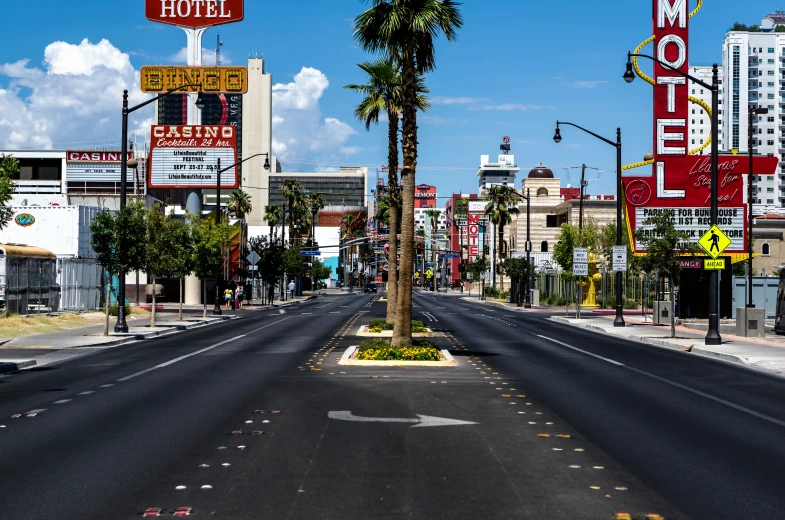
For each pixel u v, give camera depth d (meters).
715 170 28.22
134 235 32.28
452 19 22.20
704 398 15.05
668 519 7.01
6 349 25.80
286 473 8.60
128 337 30.66
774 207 130.25
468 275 128.50
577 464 9.15
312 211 132.25
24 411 12.95
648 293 59.06
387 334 31.55
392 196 34.72
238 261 76.81
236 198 98.62
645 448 10.15
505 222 96.88
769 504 7.54
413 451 9.78
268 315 52.00
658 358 23.80
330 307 67.12
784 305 33.06
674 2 46.62
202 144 66.00
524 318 50.44
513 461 9.26
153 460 9.25
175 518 6.96
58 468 8.86
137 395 14.79
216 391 15.34
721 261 27.89
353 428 11.34
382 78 33.72
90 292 50.78
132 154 75.62
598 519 6.96
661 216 32.94
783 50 179.12
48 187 78.25
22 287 40.94
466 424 11.73
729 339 30.64
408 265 22.48
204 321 42.94
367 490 7.89
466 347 26.67
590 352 25.50
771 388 16.80
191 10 66.00
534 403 13.98
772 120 179.62
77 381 17.19
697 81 29.06
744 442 10.66
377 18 22.20
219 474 8.55
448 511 7.15
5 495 7.73
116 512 7.14
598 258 74.62
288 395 14.76
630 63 31.83
